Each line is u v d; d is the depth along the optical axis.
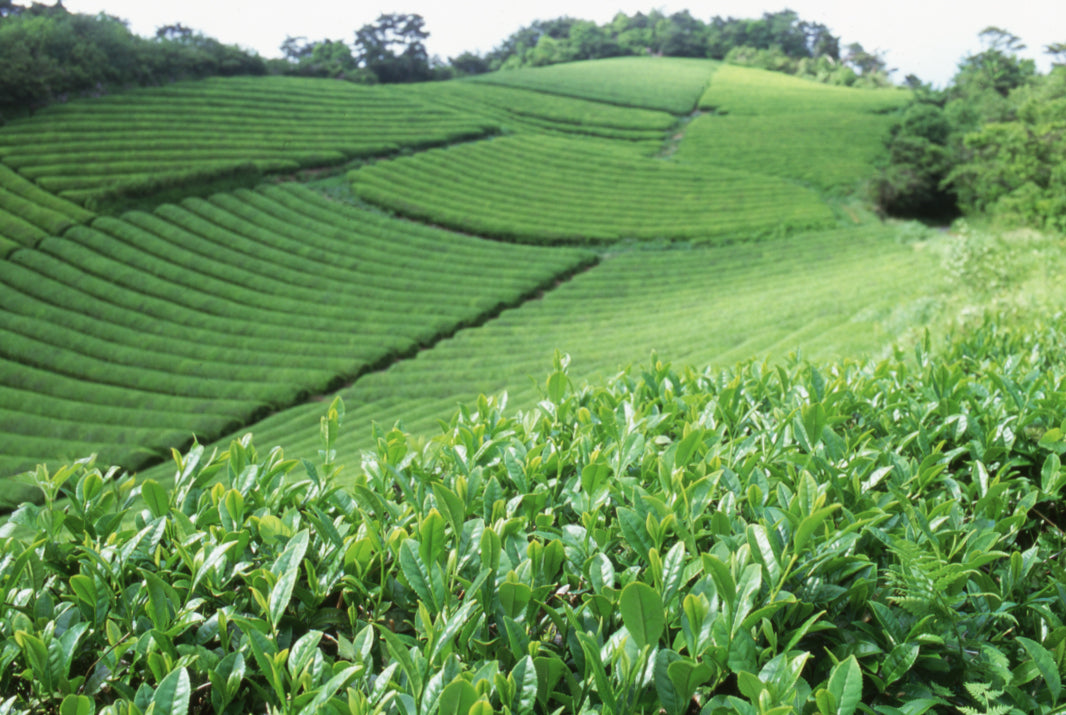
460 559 2.64
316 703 1.97
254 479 3.31
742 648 2.14
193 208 52.88
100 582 2.73
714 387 5.00
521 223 61.22
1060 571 2.83
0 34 63.16
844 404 4.57
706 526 3.14
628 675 2.04
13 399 33.94
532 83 113.62
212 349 39.56
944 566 2.41
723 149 87.44
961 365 5.88
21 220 45.97
